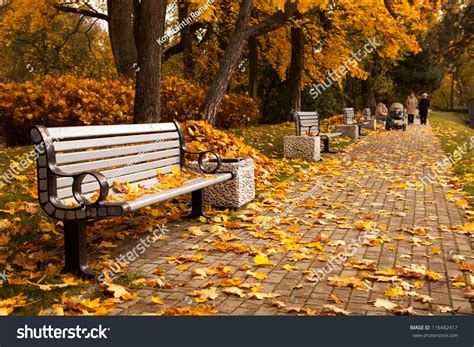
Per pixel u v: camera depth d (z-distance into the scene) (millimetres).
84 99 11555
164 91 14453
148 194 4840
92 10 23578
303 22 21531
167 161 6273
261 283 4035
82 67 33469
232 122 18156
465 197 7570
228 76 11570
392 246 5023
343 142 16906
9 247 4750
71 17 36156
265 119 32750
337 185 8742
